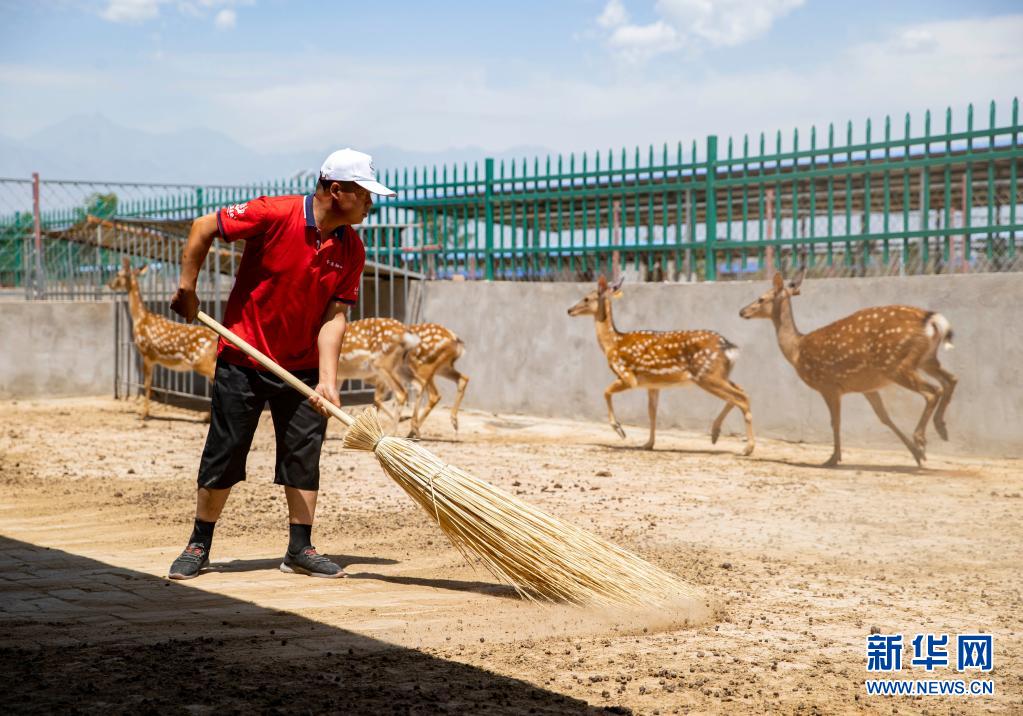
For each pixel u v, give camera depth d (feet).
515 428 44.29
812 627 15.17
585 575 15.72
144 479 31.09
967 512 26.02
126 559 19.72
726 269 42.45
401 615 15.43
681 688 12.16
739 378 41.14
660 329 43.32
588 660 13.23
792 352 36.55
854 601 16.79
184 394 48.62
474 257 50.57
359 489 29.22
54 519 24.47
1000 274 35.06
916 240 37.65
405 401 40.73
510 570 15.96
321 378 18.45
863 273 38.68
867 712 11.54
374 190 17.83
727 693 12.02
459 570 19.10
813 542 22.07
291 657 12.94
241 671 12.26
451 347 41.39
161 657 12.79
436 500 16.31
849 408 38.17
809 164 40.06
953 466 34.35
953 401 35.91
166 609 15.56
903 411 36.70
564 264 47.34
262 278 18.35
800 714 11.39
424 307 52.01
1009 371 34.91
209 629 14.34
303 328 18.56
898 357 33.99
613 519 24.72
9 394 52.60
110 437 40.81
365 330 40.40
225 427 18.51
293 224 18.07
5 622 14.58
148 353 46.37
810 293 39.34
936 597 17.11
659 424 43.55
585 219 46.96
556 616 15.53
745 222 41.45
